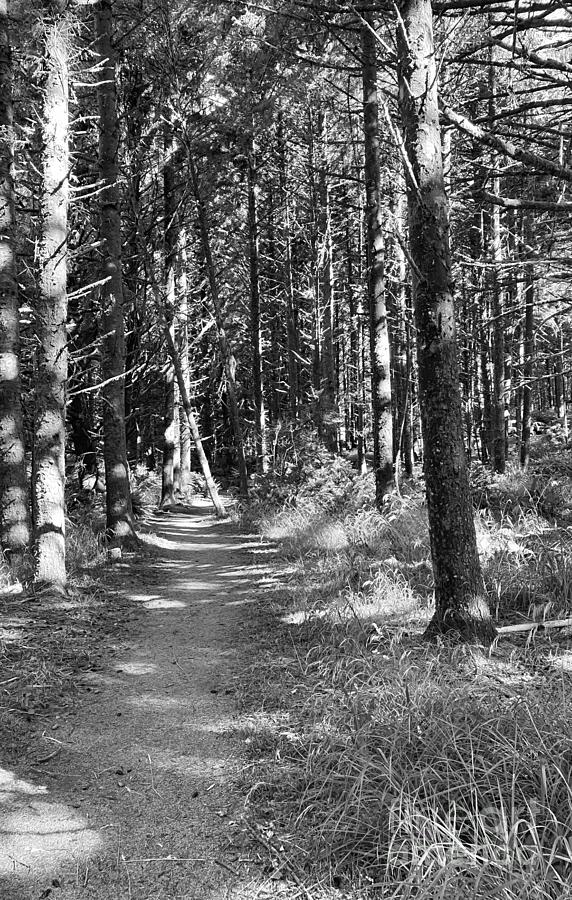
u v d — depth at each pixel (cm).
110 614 709
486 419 2011
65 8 750
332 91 1265
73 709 457
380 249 988
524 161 443
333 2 607
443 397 456
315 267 2231
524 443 1602
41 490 752
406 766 308
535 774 286
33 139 849
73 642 596
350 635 532
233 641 604
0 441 867
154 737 412
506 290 686
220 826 314
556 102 456
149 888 272
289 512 1289
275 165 2064
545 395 3628
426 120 444
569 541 650
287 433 1705
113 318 1077
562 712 328
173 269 1797
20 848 298
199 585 874
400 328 1756
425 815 274
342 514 1104
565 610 527
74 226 1204
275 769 357
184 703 466
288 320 2273
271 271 2572
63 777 364
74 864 287
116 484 1095
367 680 416
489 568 618
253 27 952
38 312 750
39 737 412
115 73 1060
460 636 460
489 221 1064
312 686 462
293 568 882
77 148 1277
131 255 1526
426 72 443
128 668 543
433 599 596
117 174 1071
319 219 2125
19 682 482
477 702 350
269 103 1168
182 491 2569
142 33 1347
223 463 3678
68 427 1630
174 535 1405
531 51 455
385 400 1007
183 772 367
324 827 293
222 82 1414
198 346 2595
